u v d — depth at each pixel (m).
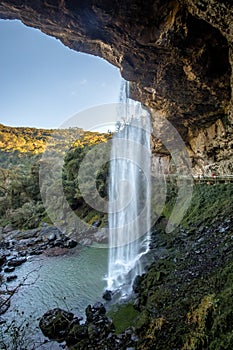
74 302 9.11
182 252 9.93
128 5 7.55
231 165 14.75
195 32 7.80
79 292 9.85
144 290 8.45
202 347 4.43
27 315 8.26
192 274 7.86
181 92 11.23
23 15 8.61
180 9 7.16
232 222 9.87
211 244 9.23
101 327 7.10
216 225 10.44
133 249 12.47
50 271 12.59
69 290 10.10
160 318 6.16
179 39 7.99
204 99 11.68
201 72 9.30
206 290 6.42
